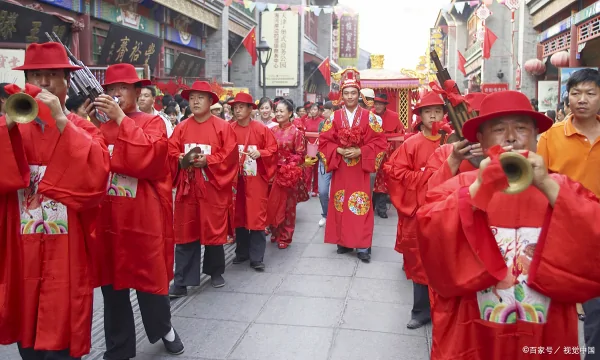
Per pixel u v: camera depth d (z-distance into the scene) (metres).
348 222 6.18
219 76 19.06
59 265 2.81
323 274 5.71
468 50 27.70
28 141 2.80
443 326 2.26
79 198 2.75
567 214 1.92
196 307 4.77
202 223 4.99
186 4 16.20
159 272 3.60
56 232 2.82
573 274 1.95
